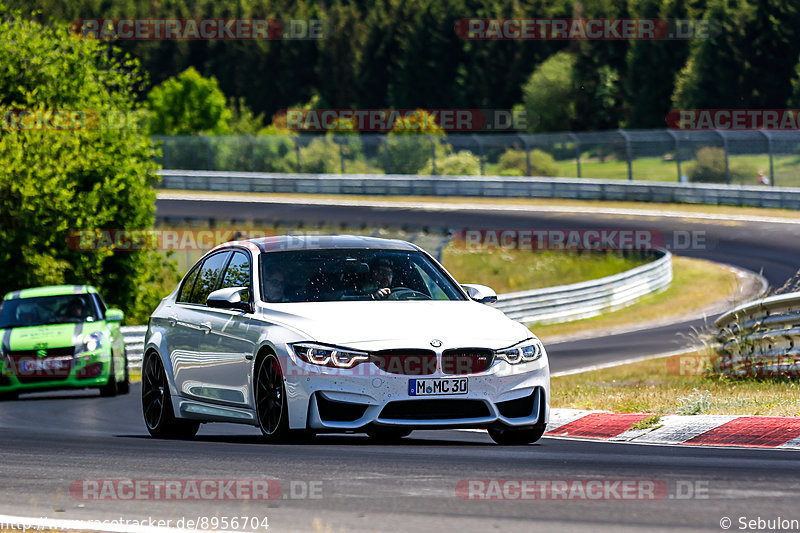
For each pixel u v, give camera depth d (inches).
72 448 1162.0
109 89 3762.3
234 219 5748.0
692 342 2940.5
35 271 3324.3
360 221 6102.4
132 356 3009.4
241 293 1175.0
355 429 1027.9
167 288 3939.5
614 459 973.2
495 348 1062.4
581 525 661.9
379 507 726.5
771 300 1731.1
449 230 5452.8
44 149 3351.4
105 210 3501.5
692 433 1181.7
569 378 2266.2
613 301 4092.0
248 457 990.4
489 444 1130.7
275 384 1077.1
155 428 1317.7
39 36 3540.8
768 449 1069.1
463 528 655.8
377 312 1092.5
